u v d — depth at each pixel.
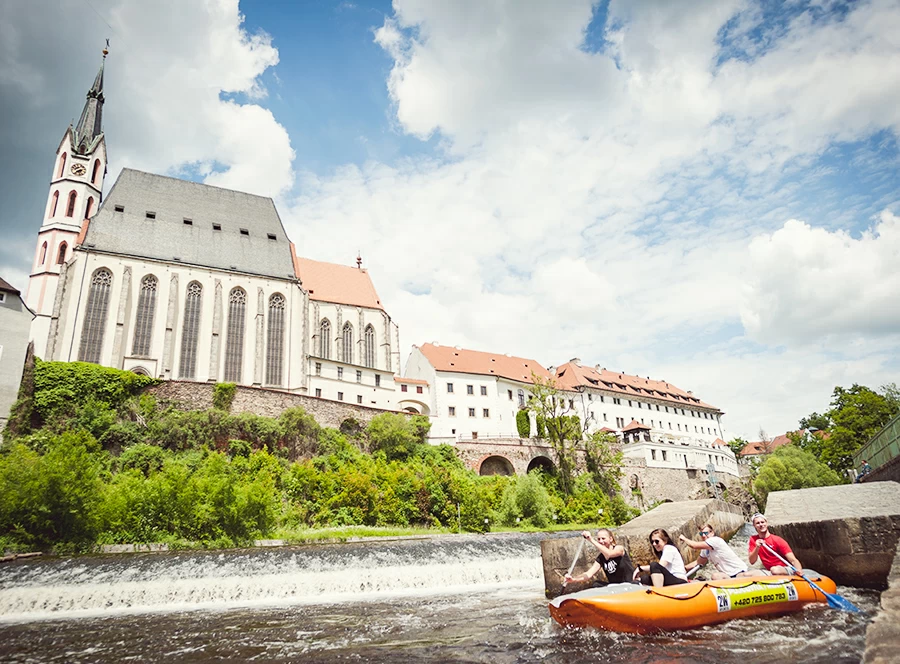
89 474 32.88
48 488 30.77
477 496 52.84
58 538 30.59
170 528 34.09
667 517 19.81
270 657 12.86
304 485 46.25
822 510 16.22
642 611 11.81
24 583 23.06
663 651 10.69
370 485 47.84
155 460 46.66
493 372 91.81
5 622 18.72
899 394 70.50
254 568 26.41
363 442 64.25
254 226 82.88
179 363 67.38
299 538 37.78
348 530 42.19
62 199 73.38
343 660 12.16
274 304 75.56
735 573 13.65
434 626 15.46
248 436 53.34
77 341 62.12
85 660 13.34
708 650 10.51
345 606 20.48
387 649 12.97
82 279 64.38
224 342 70.94
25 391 49.25
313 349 78.44
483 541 39.00
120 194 73.19
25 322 49.25
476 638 13.43
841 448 65.06
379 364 83.50
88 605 21.64
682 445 90.75
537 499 57.00
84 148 78.94
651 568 13.25
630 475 80.38
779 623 12.02
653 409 111.94
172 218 75.62
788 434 94.75
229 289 73.19
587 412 100.06
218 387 56.78
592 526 59.91
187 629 16.84
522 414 84.69
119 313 64.88
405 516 48.50
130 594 22.23
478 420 86.69
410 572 26.09
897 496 16.34
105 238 68.31
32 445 44.81
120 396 53.31
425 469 55.78
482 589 24.09
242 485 38.94
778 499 18.62
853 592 13.89
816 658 9.69
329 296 84.75
